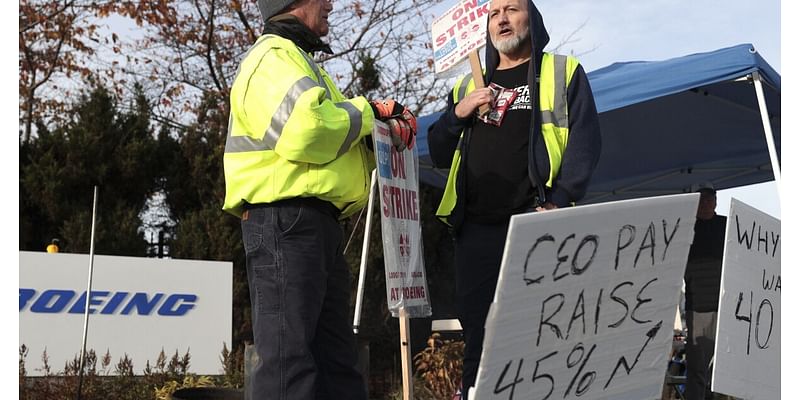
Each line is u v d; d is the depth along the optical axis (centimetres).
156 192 1295
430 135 391
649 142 793
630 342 255
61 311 669
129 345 699
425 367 892
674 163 862
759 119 740
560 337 235
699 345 617
